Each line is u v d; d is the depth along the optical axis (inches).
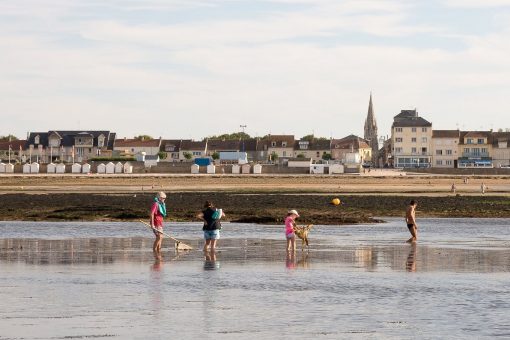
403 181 7111.2
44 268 1536.7
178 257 1727.4
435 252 1854.1
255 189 5654.5
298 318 1079.6
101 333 991.0
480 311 1122.0
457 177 7859.3
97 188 5753.0
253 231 2449.6
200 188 5787.4
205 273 1480.1
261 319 1072.8
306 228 1979.6
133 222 2815.0
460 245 2033.7
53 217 2977.4
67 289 1289.4
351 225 2770.7
